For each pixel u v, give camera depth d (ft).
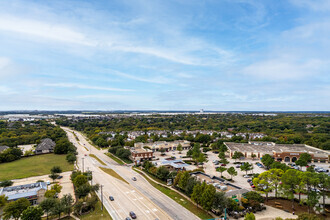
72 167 396.37
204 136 640.99
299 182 215.10
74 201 237.86
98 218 199.52
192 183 240.94
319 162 438.40
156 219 197.06
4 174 353.10
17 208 193.57
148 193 262.88
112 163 430.20
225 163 401.29
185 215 204.85
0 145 560.20
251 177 332.80
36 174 353.51
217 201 202.18
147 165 356.79
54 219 199.82
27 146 613.11
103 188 279.90
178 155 512.63
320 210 204.95
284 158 454.81
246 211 209.46
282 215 204.74
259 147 524.52
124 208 220.43
